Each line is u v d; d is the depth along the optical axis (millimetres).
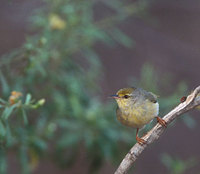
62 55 11117
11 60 9359
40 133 10664
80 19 11242
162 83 12656
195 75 18078
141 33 17969
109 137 10383
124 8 12320
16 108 7176
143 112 7980
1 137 7637
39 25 11188
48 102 11195
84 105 11492
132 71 17469
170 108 10562
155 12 18406
